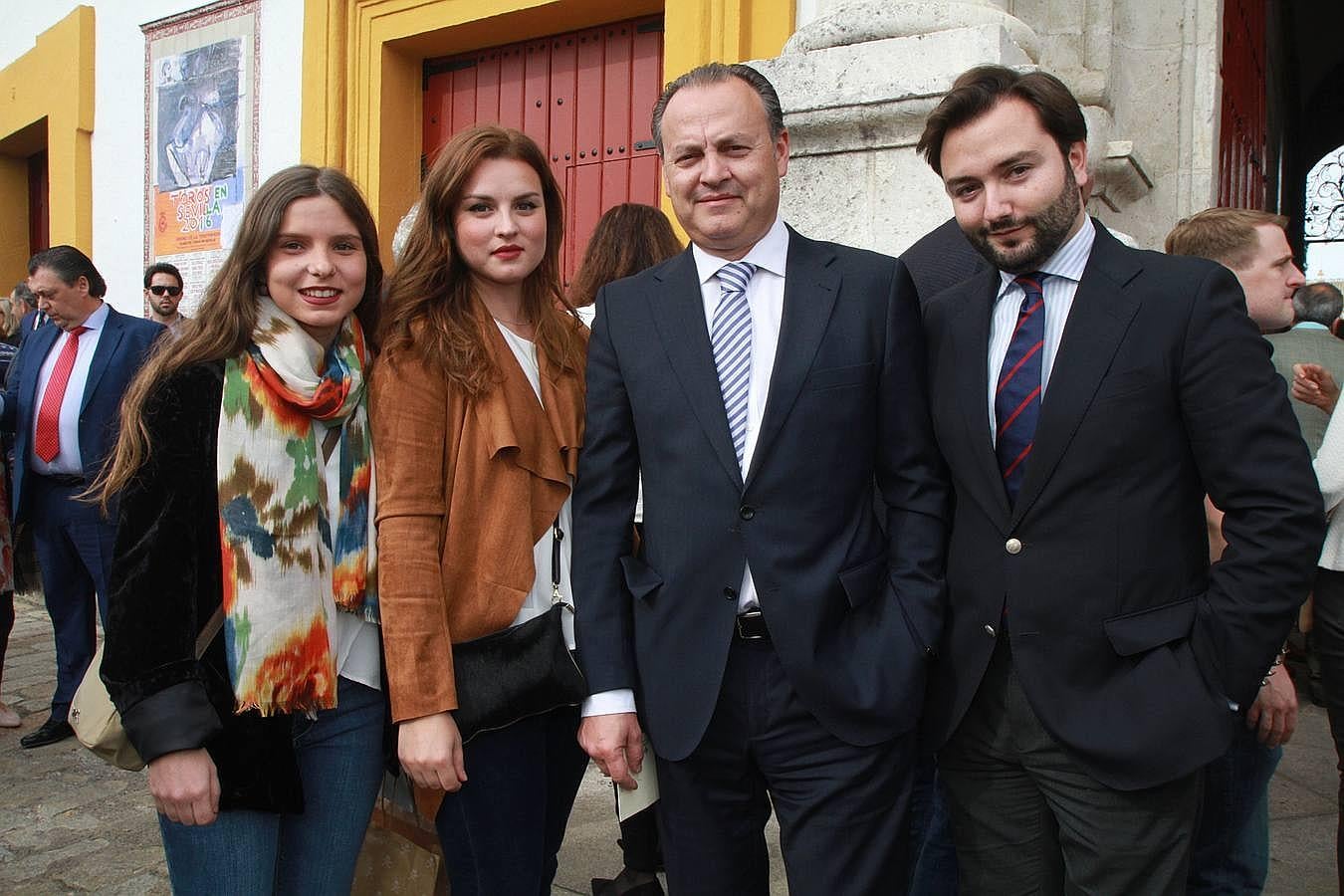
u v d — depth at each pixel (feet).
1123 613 5.23
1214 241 8.39
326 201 5.67
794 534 5.64
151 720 5.08
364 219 5.91
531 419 6.06
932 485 5.97
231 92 22.59
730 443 5.75
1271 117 29.37
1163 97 15.51
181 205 23.88
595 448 6.19
